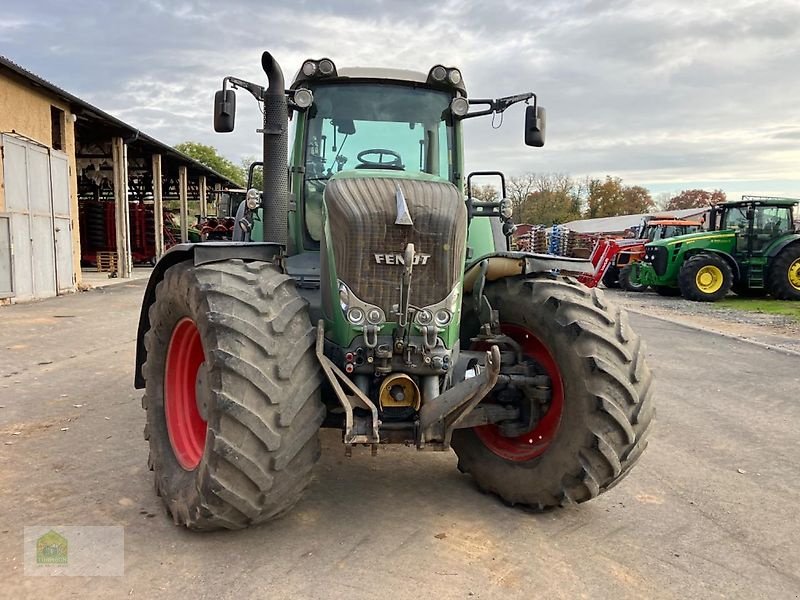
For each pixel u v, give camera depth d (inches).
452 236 125.1
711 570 120.8
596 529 136.3
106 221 988.6
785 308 592.7
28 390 236.1
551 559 122.6
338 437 193.6
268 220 155.7
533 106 187.0
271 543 124.7
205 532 127.6
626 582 115.3
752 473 173.0
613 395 130.3
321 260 134.3
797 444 198.7
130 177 1197.7
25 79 528.7
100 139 824.3
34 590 106.7
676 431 210.5
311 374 120.9
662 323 481.7
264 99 155.2
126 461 166.1
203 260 130.6
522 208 2561.5
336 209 125.3
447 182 136.6
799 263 658.8
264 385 114.8
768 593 113.4
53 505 138.9
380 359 124.6
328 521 135.1
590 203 2662.4
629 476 168.9
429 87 182.4
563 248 1059.3
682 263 683.4
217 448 112.8
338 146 178.4
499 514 141.6
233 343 115.9
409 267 120.1
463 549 124.9
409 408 128.6
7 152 501.4
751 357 344.5
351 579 112.5
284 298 125.3
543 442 141.8
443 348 127.1
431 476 163.2
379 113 180.1
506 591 110.7
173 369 146.4
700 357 343.0
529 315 141.8
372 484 156.6
